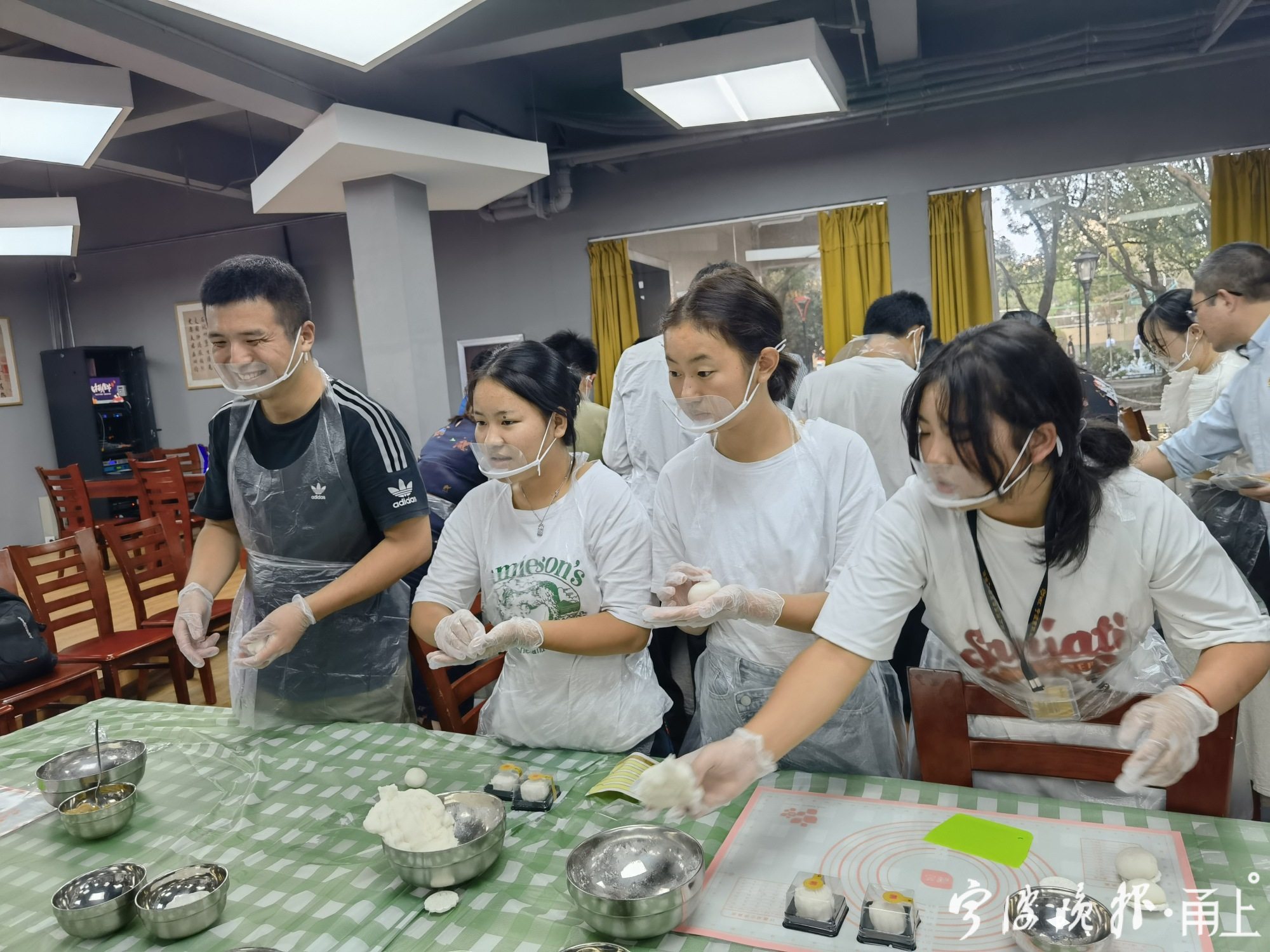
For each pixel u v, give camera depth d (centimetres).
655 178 581
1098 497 92
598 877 97
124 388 768
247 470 158
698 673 148
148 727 161
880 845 100
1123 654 107
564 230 612
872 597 106
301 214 705
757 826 106
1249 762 182
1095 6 482
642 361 249
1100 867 92
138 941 95
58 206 461
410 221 414
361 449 154
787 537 129
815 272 561
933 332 525
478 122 476
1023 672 110
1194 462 213
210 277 141
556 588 140
